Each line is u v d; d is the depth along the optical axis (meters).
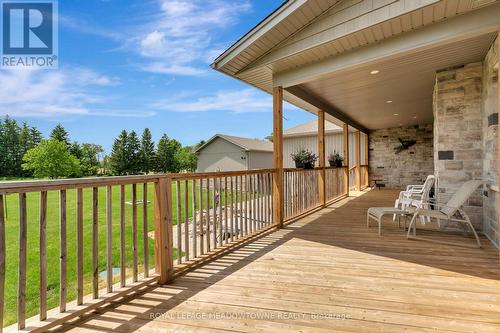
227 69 4.85
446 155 4.73
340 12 3.67
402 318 2.05
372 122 10.59
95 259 2.28
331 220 5.63
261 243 4.04
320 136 7.23
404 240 4.10
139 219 7.51
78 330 1.96
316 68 4.41
